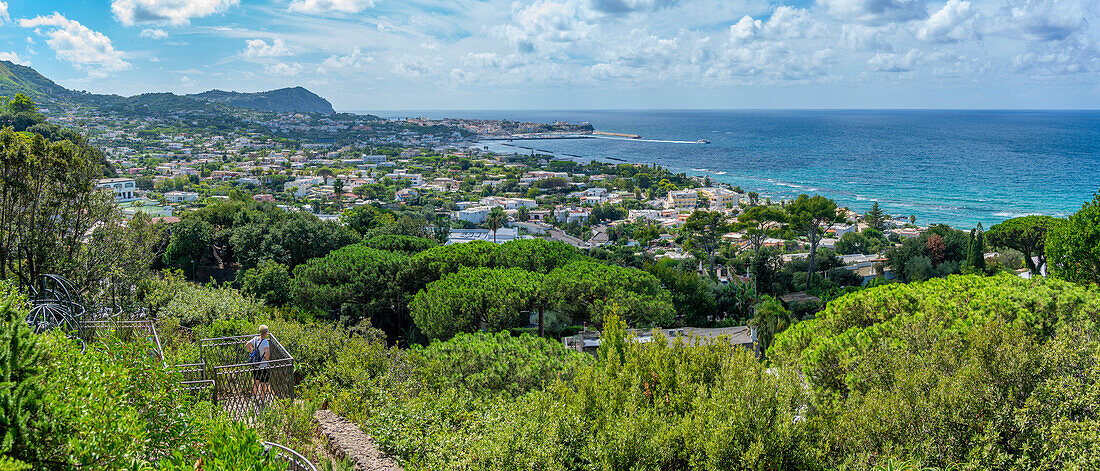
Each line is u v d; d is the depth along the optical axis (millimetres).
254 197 144375
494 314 26297
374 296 33375
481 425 10234
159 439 6684
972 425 9258
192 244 48469
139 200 111688
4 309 5938
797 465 8766
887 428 9336
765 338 31438
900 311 17062
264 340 12078
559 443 8742
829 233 105750
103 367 6680
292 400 10914
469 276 28750
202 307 17328
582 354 18125
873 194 175625
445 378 15750
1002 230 49656
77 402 5648
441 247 35094
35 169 15906
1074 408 9414
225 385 10492
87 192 17625
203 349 12219
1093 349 10508
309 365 14008
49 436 5301
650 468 8703
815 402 10141
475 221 138625
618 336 13586
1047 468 8930
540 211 149625
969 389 9602
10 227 15133
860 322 17797
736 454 8711
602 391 10367
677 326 37656
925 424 9234
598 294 28344
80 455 5297
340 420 11078
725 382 10250
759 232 72250
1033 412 9242
